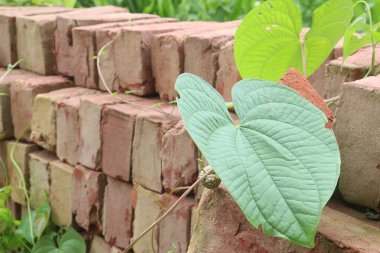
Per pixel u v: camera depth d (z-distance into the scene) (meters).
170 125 1.28
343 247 0.89
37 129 1.57
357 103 0.97
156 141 1.29
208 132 0.85
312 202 0.82
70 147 1.50
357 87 0.97
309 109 0.88
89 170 1.45
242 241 0.96
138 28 1.42
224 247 0.98
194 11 2.11
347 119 0.98
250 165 0.84
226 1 2.11
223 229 0.98
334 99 1.07
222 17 2.11
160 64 1.38
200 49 1.32
